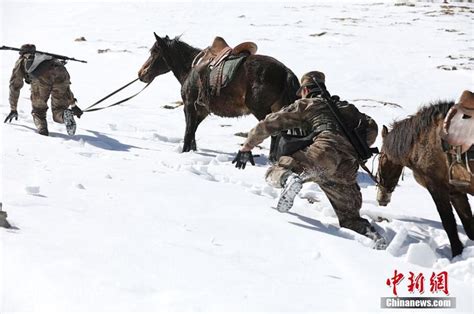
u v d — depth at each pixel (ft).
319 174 27.89
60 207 24.86
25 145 40.68
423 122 28.32
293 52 122.11
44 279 16.12
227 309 15.66
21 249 18.13
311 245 23.77
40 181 30.01
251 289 17.52
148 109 73.26
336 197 28.22
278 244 23.57
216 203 29.22
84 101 77.87
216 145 54.39
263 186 36.27
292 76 42.14
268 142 57.21
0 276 16.05
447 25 167.22
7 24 164.86
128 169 35.94
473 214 33.35
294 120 28.78
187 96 47.47
